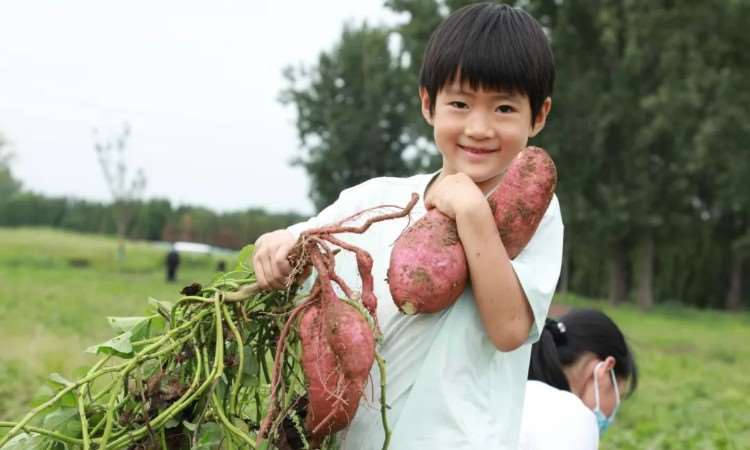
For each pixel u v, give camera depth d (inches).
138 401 106.7
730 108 1042.1
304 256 101.0
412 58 1353.3
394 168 1781.5
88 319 773.9
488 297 101.5
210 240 2476.6
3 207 3036.4
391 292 102.6
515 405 110.4
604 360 165.2
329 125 1745.8
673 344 932.6
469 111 108.0
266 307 109.9
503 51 105.9
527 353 113.9
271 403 100.6
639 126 1295.5
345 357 95.7
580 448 142.2
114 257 1846.7
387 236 113.0
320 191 1809.8
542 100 110.1
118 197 1797.5
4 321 711.7
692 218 1657.2
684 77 1094.4
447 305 103.3
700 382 584.4
